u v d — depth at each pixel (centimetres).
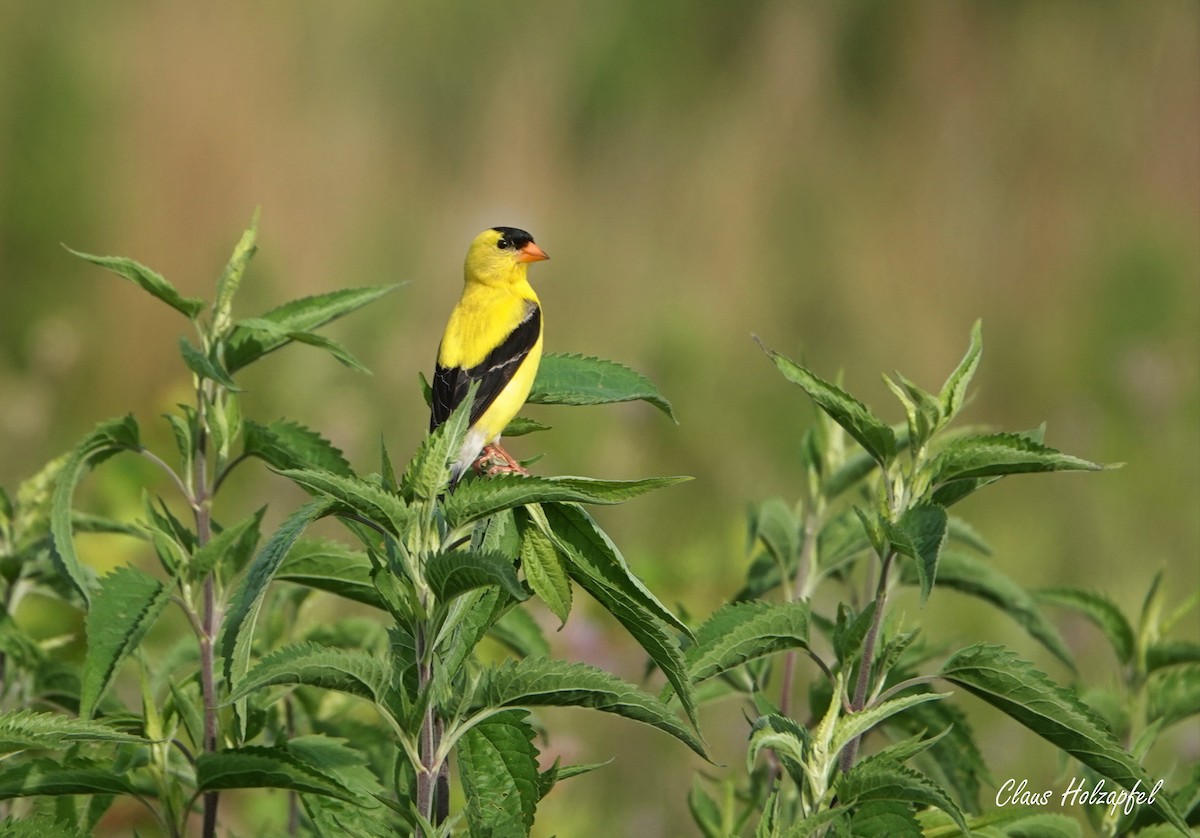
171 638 838
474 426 700
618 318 1708
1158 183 1906
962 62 2019
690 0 2197
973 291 1781
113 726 442
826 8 2077
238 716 370
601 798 878
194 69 1702
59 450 1391
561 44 2058
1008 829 429
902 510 386
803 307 1758
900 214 1852
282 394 1441
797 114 1994
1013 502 1415
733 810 583
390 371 1511
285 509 1152
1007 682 381
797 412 1603
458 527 344
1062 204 1862
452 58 1992
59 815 472
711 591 1188
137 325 1548
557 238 1828
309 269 1664
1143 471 1471
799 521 579
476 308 735
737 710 975
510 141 1928
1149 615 550
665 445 1488
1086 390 1662
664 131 2005
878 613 388
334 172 1753
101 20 1700
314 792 377
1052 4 2078
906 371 1705
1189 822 468
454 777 705
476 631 367
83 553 959
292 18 1855
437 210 1806
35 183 1565
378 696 344
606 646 984
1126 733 532
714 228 1855
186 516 1144
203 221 1630
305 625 576
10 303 1544
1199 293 1803
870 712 378
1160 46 2012
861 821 367
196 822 698
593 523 363
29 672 528
